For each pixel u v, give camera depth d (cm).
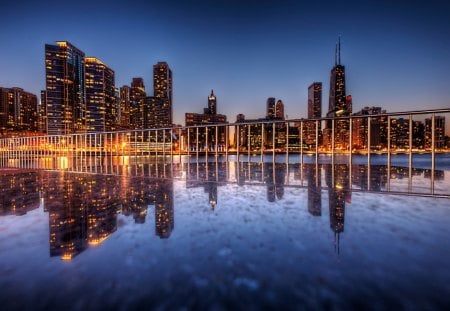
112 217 129
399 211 137
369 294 61
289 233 103
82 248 90
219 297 60
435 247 88
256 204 156
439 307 56
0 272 73
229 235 101
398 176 298
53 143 830
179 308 56
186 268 75
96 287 65
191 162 640
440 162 1490
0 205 156
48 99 10100
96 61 11488
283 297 60
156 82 15975
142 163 612
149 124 15412
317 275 70
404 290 63
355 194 187
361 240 95
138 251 87
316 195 184
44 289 65
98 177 304
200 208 146
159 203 160
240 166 475
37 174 344
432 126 288
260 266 76
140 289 64
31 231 108
